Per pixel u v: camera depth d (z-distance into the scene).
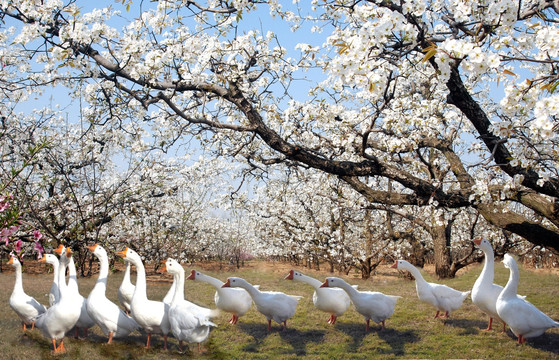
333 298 7.04
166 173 12.62
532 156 5.59
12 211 4.88
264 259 21.70
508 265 6.15
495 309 6.46
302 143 8.39
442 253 13.19
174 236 13.83
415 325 7.07
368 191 8.40
